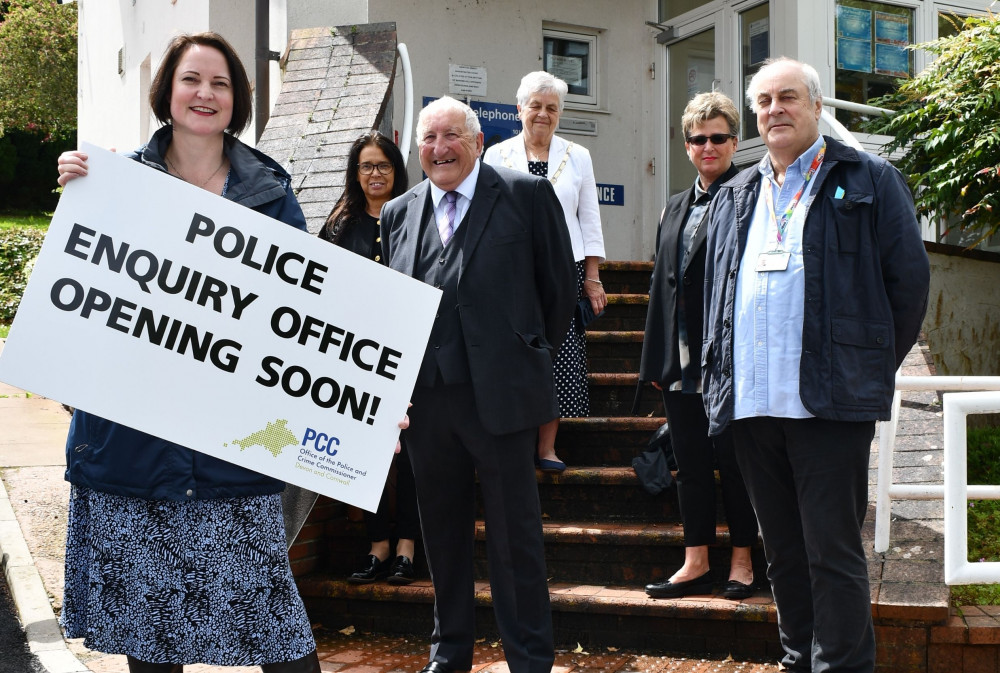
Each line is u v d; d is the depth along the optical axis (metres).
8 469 6.02
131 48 11.08
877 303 2.96
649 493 4.32
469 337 3.21
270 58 6.43
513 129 7.68
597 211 4.80
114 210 2.46
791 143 3.07
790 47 7.16
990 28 5.84
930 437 4.48
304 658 2.52
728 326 3.17
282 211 2.69
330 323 2.59
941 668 3.29
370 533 4.26
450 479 3.36
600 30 8.07
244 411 2.51
